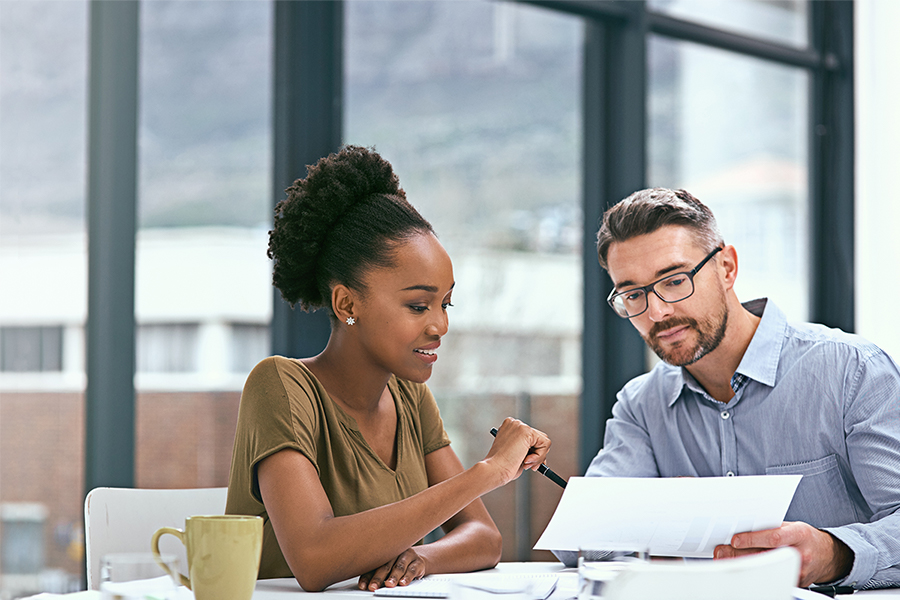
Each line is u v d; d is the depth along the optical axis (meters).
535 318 2.73
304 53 2.39
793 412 1.54
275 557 1.28
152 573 0.88
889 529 1.29
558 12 2.83
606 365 2.84
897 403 1.47
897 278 3.19
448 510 1.17
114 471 2.15
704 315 1.52
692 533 1.17
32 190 2.11
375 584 1.14
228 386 2.29
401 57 2.55
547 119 2.79
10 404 2.07
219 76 2.31
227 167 2.31
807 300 3.32
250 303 2.32
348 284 1.30
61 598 1.08
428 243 1.30
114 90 2.17
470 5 2.66
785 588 0.78
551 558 2.71
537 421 2.71
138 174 2.20
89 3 2.17
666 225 1.52
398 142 2.53
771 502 1.12
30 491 2.09
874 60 3.27
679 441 1.64
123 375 2.16
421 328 1.29
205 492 1.52
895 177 3.21
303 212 1.34
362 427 1.37
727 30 3.14
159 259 2.23
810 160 3.35
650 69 2.99
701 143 3.08
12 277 2.09
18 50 2.11
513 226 2.71
